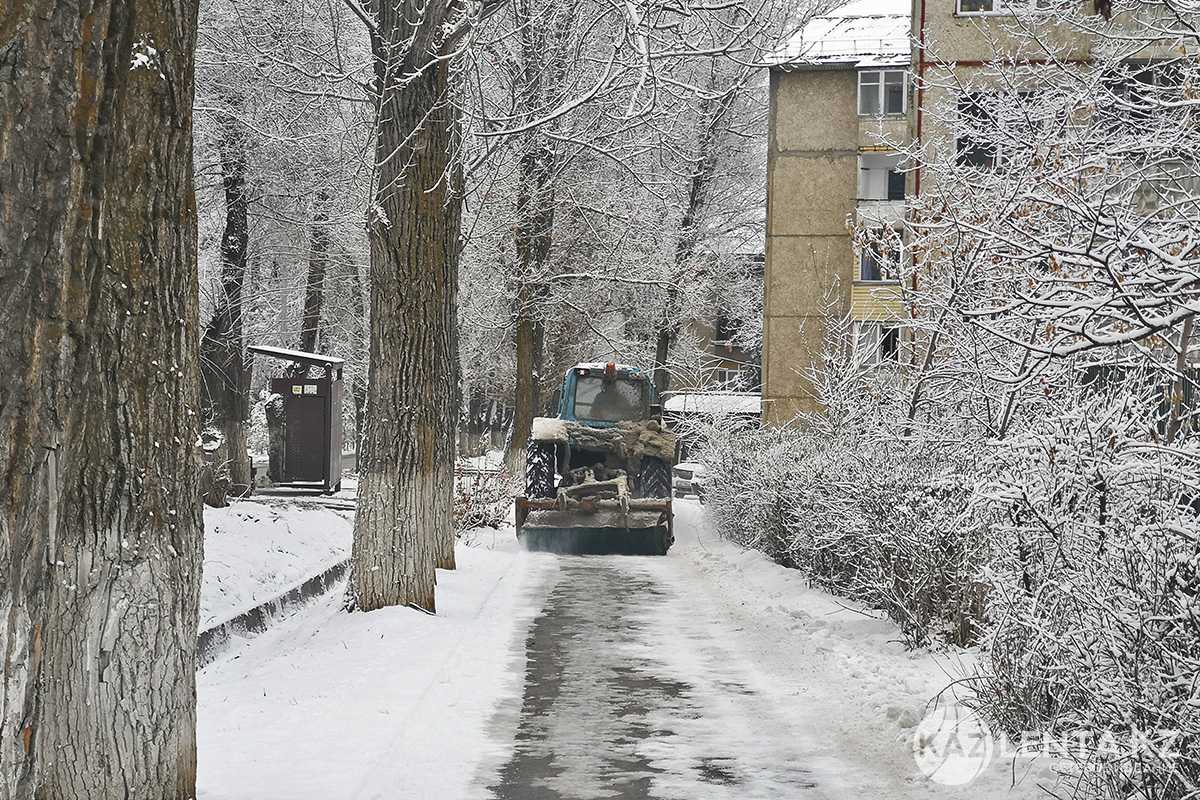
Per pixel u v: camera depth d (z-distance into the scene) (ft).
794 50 136.36
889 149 140.26
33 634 14.34
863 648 43.57
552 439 84.23
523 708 34.40
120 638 19.02
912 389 49.34
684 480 142.51
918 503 42.86
